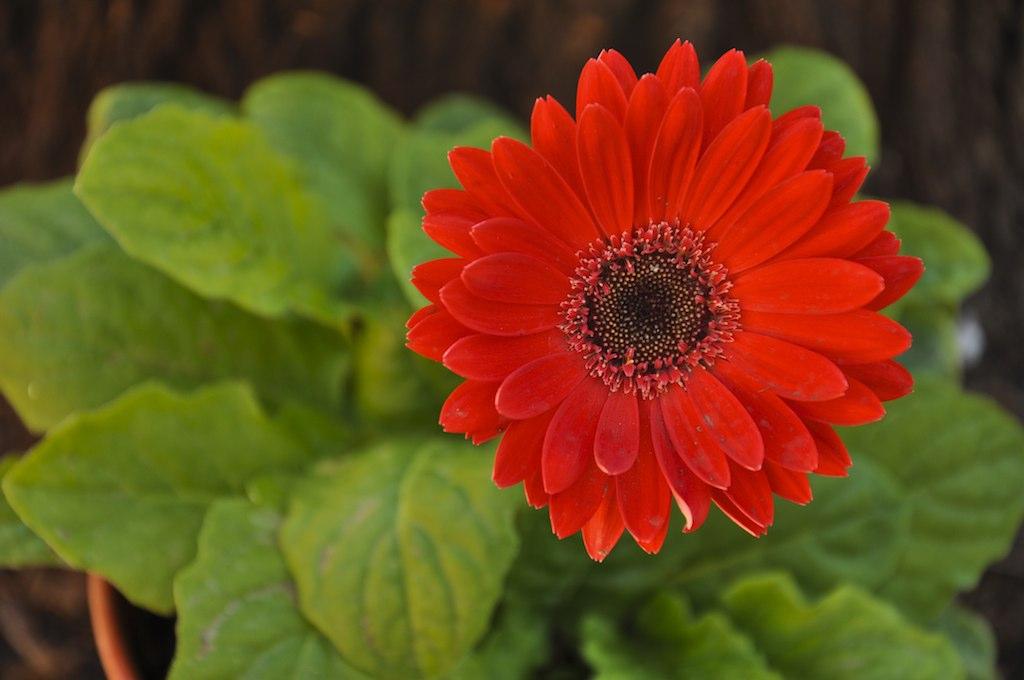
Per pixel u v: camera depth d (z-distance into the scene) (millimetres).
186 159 532
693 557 550
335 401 567
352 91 596
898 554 542
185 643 502
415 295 525
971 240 589
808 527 545
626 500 480
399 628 509
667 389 493
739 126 472
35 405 532
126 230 521
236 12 608
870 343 469
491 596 513
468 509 518
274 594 513
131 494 519
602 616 549
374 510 519
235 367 554
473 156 471
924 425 562
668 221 487
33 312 532
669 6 611
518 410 473
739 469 477
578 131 473
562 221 482
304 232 558
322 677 507
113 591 535
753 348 486
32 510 507
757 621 538
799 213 474
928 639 530
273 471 537
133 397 521
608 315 491
